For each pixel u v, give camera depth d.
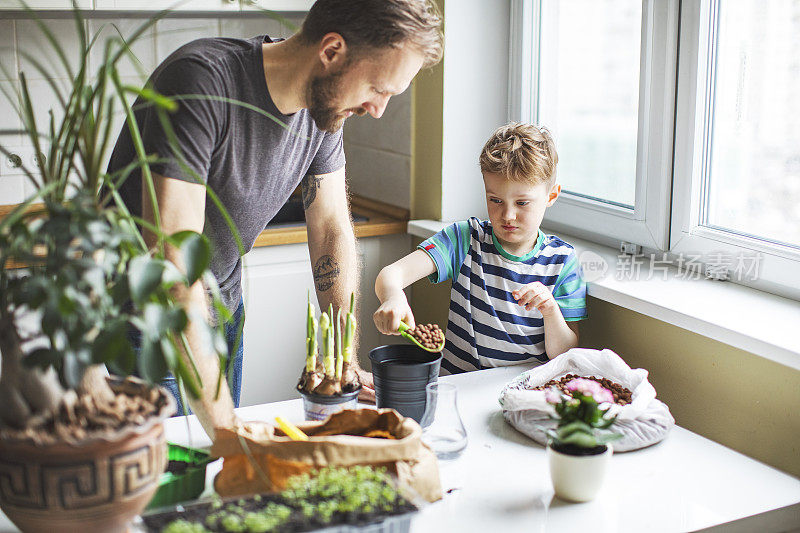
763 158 1.70
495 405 1.46
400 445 1.06
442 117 2.26
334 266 1.70
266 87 1.43
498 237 1.81
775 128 1.66
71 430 0.87
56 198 0.90
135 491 0.90
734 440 1.52
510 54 2.28
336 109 1.40
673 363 1.64
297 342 2.37
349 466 1.05
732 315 1.54
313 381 1.34
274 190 1.59
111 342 0.84
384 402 1.36
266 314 2.31
